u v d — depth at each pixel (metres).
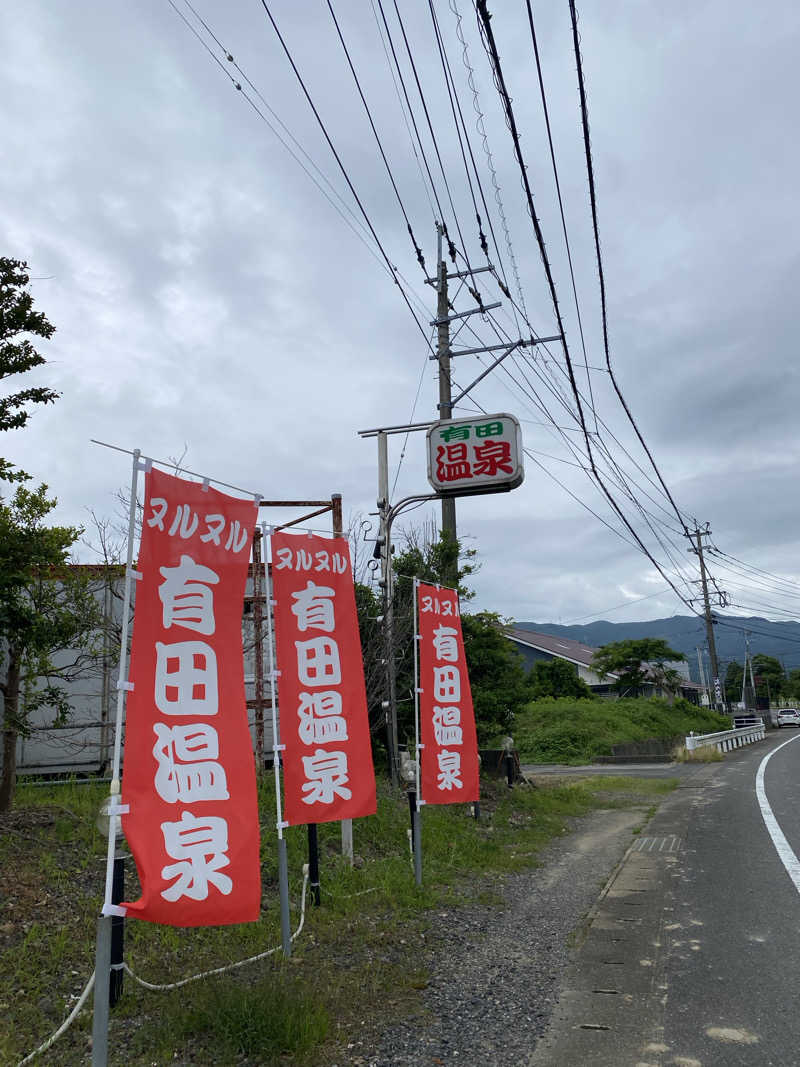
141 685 4.32
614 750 28.50
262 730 9.90
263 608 10.02
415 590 8.89
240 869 4.38
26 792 7.88
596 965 5.26
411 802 7.91
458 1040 4.12
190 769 4.37
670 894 7.11
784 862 8.16
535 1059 3.87
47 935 5.09
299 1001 4.29
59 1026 4.17
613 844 10.20
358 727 6.86
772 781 16.59
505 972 5.19
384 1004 4.61
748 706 69.25
